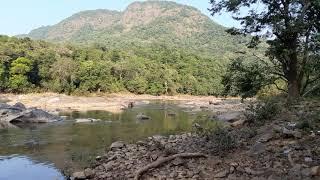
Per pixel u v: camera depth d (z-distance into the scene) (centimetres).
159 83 11269
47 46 11256
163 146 1712
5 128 3581
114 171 1566
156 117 4834
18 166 1938
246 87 2388
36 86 8875
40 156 2173
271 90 2672
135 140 2586
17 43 10425
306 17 2234
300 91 2298
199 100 10112
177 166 1439
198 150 1556
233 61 2408
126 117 4778
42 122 4109
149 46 16175
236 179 1240
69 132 3244
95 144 2544
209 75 12762
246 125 1797
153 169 1452
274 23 2139
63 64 8906
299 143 1370
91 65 9419
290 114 1728
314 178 1134
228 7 2272
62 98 7250
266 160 1313
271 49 2219
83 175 1573
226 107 6644
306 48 2159
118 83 10488
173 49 14825
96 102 7100
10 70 8444
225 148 1477
